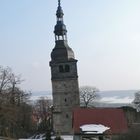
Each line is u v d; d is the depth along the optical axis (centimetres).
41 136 9000
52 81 8894
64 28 9094
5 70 7225
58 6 9200
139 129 4475
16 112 7488
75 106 8794
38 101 12312
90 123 6450
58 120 8762
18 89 7544
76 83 8856
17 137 8250
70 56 8956
